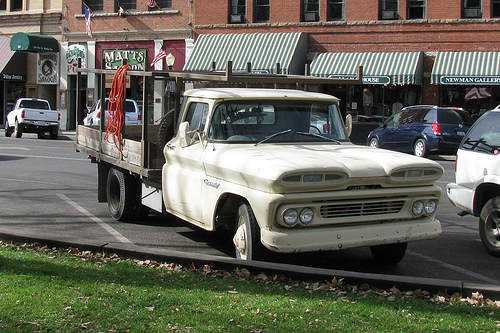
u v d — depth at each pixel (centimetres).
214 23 2998
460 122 2006
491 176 732
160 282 533
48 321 425
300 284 541
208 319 438
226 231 868
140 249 632
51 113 2866
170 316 442
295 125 689
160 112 812
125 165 845
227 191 610
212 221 641
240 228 614
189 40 3098
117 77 874
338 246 566
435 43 2611
